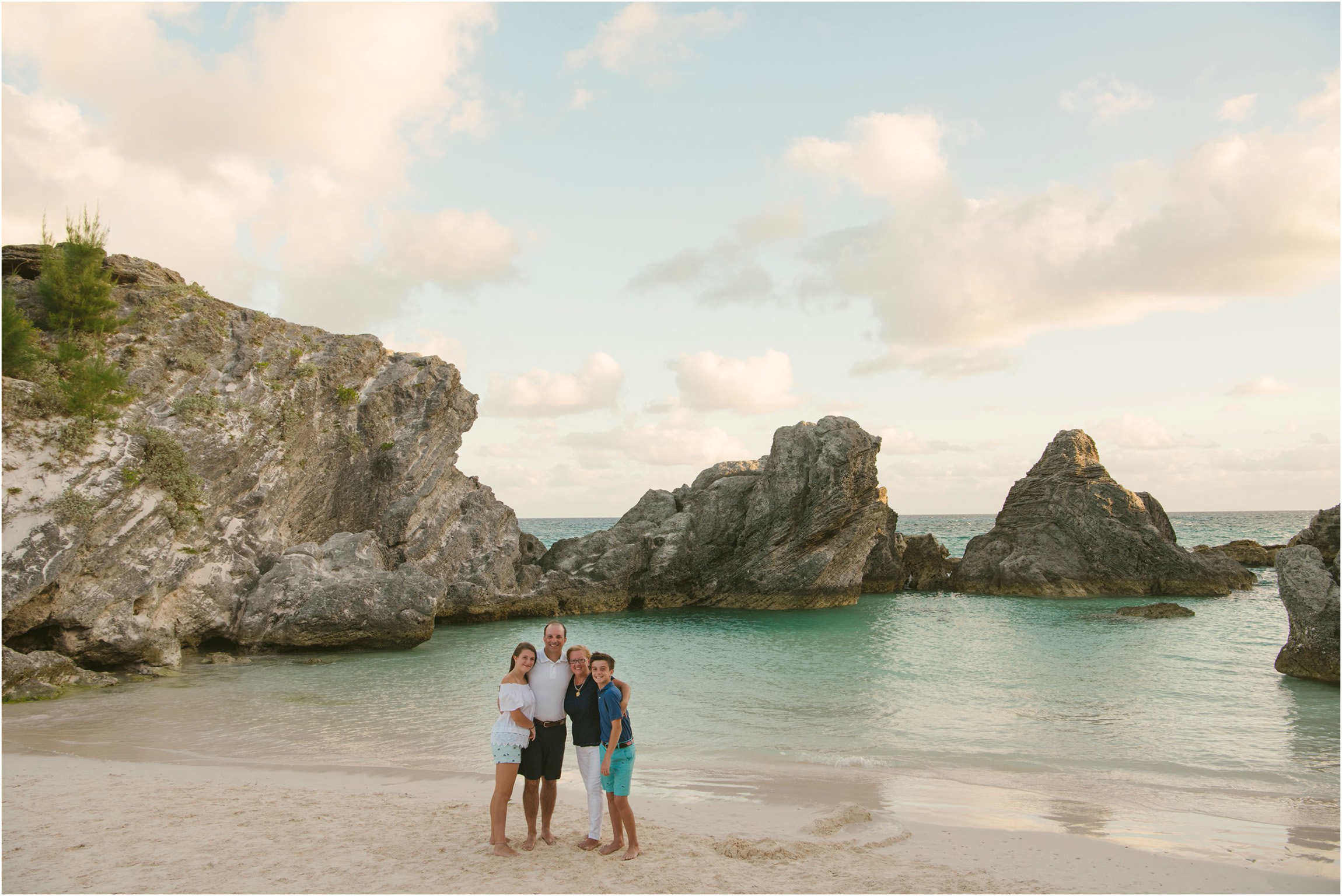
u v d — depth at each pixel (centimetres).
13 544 1923
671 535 4269
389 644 2616
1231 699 1798
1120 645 2655
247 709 1702
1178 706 1723
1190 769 1259
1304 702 1756
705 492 4462
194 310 2856
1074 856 838
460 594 3456
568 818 935
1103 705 1741
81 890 667
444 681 2058
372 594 2605
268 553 2744
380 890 676
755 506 4241
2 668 1777
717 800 1063
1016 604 4141
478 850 789
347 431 3309
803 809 1016
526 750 803
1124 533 4406
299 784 1124
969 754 1352
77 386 2255
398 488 3412
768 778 1188
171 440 2383
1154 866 809
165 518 2312
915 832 916
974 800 1078
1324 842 903
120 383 2366
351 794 1022
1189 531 12681
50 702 1761
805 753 1356
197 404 2575
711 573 4241
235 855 761
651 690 1944
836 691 1920
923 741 1438
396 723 1570
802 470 4175
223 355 2884
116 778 1112
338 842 803
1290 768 1266
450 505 3659
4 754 1311
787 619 3638
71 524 2022
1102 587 4450
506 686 798
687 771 1232
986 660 2377
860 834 904
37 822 866
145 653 2158
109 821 868
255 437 2755
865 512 4156
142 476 2275
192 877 698
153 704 1755
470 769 1231
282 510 2933
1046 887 739
